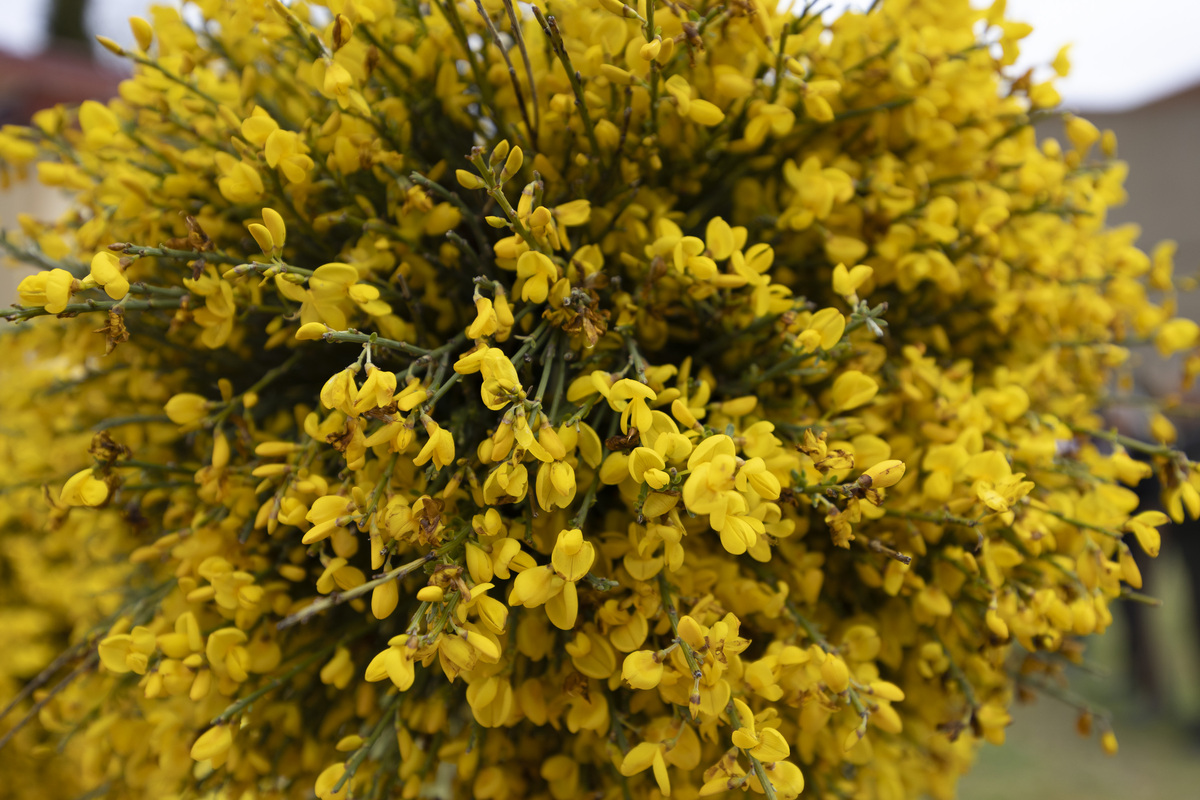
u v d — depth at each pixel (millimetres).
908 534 356
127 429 396
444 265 361
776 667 322
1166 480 365
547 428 292
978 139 389
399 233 349
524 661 345
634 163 357
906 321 407
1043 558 359
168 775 363
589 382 315
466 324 363
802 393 361
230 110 349
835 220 377
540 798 364
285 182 348
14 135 403
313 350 375
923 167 387
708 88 357
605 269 366
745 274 337
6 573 671
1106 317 420
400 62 357
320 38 335
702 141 356
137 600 378
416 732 370
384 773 357
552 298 321
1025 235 402
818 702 330
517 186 365
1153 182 2799
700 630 290
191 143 402
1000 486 326
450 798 419
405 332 345
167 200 365
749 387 351
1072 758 1400
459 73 388
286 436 377
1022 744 1467
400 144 356
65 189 428
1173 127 2756
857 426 344
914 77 375
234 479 345
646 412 301
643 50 312
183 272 364
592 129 341
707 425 334
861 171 385
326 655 357
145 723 376
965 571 343
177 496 368
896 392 379
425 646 281
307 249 371
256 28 385
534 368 354
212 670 334
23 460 472
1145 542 337
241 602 331
